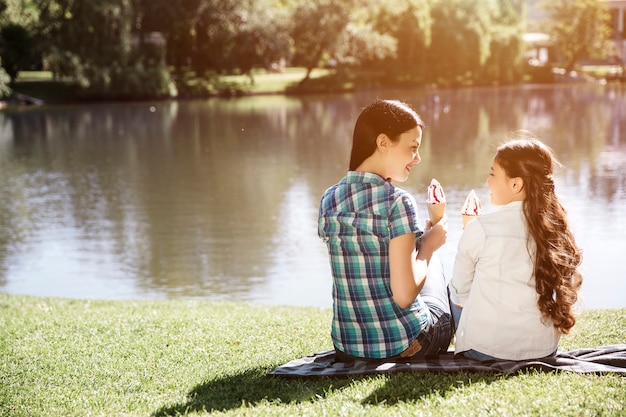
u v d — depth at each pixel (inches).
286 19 2532.0
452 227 618.8
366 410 132.6
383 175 142.6
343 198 142.7
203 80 2600.9
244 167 1077.8
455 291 153.2
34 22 2001.7
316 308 323.9
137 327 229.5
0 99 2080.5
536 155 145.6
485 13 2940.5
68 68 1969.7
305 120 1780.3
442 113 1900.8
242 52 2458.2
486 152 1200.2
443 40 2881.4
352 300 147.0
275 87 2652.6
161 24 2271.2
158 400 154.7
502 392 136.4
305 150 1268.5
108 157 1186.6
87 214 747.4
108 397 159.0
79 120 1770.4
